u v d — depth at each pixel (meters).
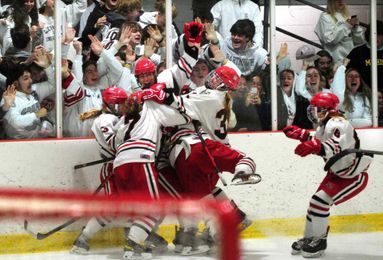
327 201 17.34
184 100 17.47
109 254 16.45
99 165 19.77
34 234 16.34
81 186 19.64
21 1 19.14
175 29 20.86
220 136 17.83
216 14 21.09
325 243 17.53
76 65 19.80
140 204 5.90
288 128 17.83
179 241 14.67
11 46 19.19
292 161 21.61
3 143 19.05
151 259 16.27
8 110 19.28
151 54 20.62
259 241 19.67
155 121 17.41
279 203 21.50
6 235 16.61
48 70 19.58
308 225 17.53
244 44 21.39
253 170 17.25
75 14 19.67
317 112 17.30
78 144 19.62
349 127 17.05
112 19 20.09
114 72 20.20
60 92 19.64
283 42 21.92
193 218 5.96
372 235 20.38
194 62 18.45
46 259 15.91
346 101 22.53
